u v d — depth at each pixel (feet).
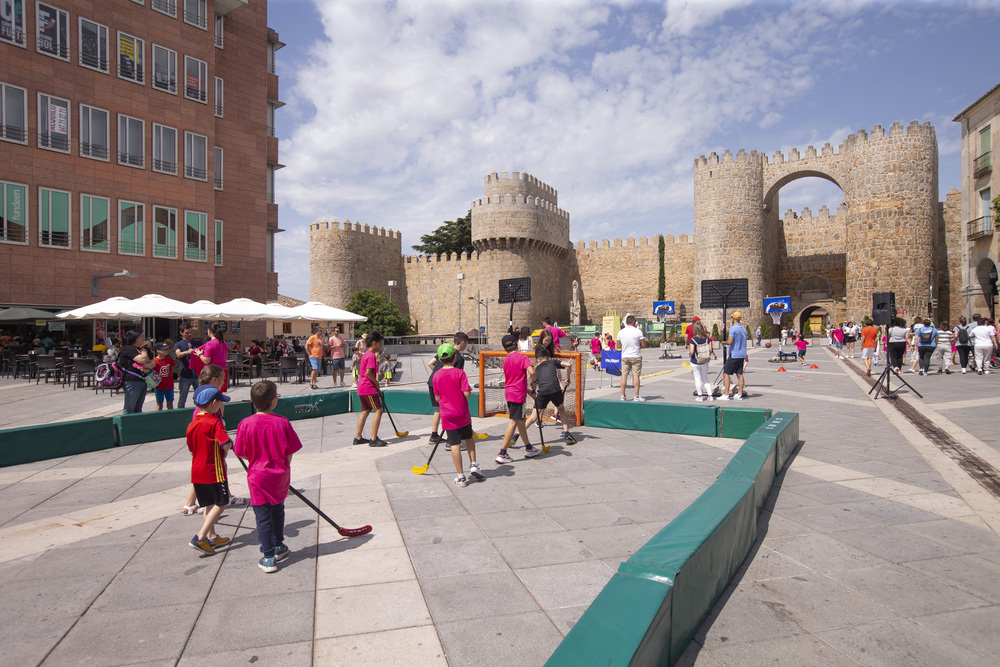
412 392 39.04
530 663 9.76
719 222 150.92
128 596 12.54
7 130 71.61
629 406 31.63
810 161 147.43
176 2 86.33
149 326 85.76
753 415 28.22
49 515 18.24
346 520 17.24
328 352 72.23
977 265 88.69
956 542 14.79
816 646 10.25
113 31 80.07
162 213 84.94
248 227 99.96
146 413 30.45
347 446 28.50
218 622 11.35
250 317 65.10
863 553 14.24
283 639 10.69
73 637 10.82
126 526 17.16
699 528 11.66
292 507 18.60
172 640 10.69
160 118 84.79
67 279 76.23
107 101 79.61
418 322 204.95
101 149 79.10
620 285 193.57
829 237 162.81
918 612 11.42
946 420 30.53
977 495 18.28
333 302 187.21
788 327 166.91
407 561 14.14
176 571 13.85
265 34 103.86
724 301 79.41
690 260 182.80
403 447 28.12
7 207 71.61
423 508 18.26
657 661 8.69
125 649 10.39
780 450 21.45
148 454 27.48
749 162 150.00
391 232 206.39
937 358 80.94
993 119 83.71
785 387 49.47
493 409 36.52
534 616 11.35
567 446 27.40
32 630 11.09
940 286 146.30
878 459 22.97
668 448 26.76
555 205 204.03
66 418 37.83
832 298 161.58
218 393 15.11
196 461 14.85
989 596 12.02
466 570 13.55
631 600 8.86
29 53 73.15
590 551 14.49
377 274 199.62
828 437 27.35
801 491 19.13
